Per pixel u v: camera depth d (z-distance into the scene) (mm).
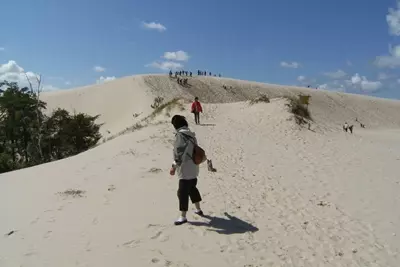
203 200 7664
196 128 19234
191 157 6199
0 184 9805
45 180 9977
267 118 21828
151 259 5004
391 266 5082
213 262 4996
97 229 6062
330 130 22047
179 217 6453
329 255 5371
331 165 12180
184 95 73312
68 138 41562
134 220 6457
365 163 12820
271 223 6527
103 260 4980
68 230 6051
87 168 11312
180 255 5164
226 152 13727
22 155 44188
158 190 8406
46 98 74250
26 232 5992
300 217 6918
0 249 5363
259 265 4973
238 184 9172
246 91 90875
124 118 61000
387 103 94375
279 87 98000
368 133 44344
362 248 5645
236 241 5684
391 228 6512
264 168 11273
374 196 8586
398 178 10617
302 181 9797
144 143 15039
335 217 7004
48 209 7152
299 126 20594
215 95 83312
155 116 27969
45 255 5145
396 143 28438
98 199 7754
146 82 74562
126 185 8859
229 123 21266
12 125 42938
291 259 5188
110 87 75125
